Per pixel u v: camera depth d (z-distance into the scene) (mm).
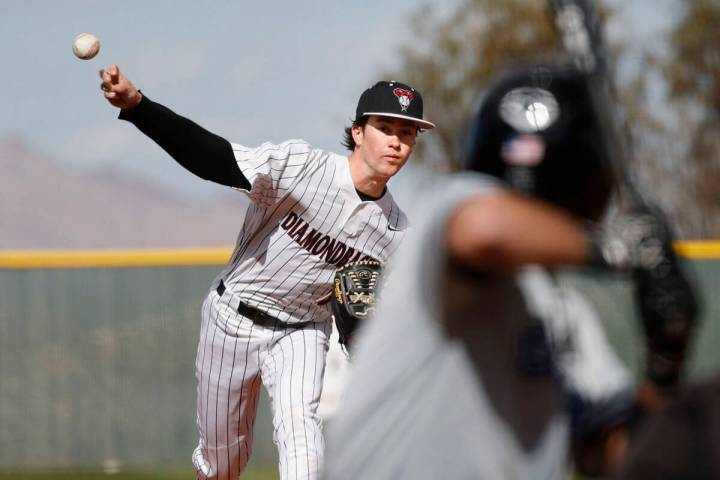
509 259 6305
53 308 30484
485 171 7051
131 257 30484
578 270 6629
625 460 6391
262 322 15875
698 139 68250
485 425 6977
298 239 15516
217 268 30469
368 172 15516
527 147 6883
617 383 7480
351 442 7160
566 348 7328
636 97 67750
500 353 7008
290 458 14859
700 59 67125
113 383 30266
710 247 29984
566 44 7230
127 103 14062
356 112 15789
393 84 15750
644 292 6648
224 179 14688
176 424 30172
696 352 29781
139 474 28719
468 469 6965
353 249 15656
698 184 68562
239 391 16219
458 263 6621
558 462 7145
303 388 15359
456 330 6941
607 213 7117
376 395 7078
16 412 30203
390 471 7059
